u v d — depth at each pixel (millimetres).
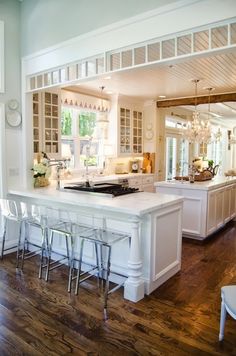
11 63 3914
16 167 4055
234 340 2186
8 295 2830
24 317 2459
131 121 6566
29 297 2795
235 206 5855
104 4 2918
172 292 2914
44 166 4090
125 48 2809
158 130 7020
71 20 3244
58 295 2838
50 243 3389
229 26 2229
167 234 3105
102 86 5297
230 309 1882
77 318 2449
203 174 5270
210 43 2326
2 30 3795
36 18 3697
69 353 2033
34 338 2191
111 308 2609
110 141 6273
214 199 4676
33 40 3768
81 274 3287
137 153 6828
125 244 2961
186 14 2387
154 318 2461
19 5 3949
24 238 3930
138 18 2656
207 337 2221
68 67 3441
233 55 3598
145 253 2850
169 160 7793
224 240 4664
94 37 3021
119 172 6551
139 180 6371
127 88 5492
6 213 3572
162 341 2170
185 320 2438
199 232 4477
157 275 2961
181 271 3428
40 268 3311
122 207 2678
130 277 2760
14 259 3805
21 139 4090
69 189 3697
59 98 4730
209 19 2271
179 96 6289
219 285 3080
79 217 3316
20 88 4027
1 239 4004
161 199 3109
